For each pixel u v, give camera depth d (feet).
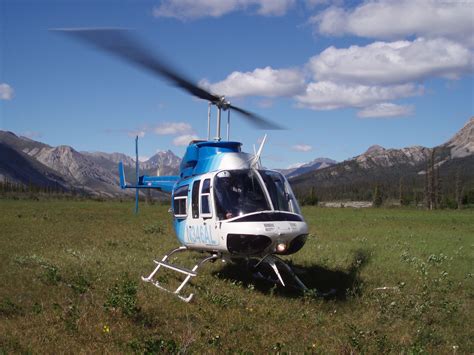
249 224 31.60
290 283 38.65
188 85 34.30
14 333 24.04
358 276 40.45
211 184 34.19
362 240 65.67
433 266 46.34
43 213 113.39
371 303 32.50
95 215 111.24
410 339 26.13
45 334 23.98
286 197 34.53
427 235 74.69
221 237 32.89
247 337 24.68
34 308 28.07
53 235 67.67
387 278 40.81
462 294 36.88
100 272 39.19
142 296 31.12
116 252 52.19
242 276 40.86
